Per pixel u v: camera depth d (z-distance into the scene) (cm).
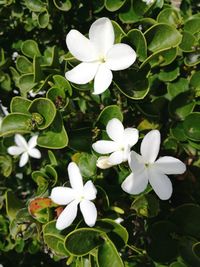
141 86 18
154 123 20
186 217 18
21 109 20
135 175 16
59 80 19
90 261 17
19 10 27
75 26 26
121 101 20
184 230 18
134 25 21
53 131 18
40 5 24
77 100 22
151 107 20
